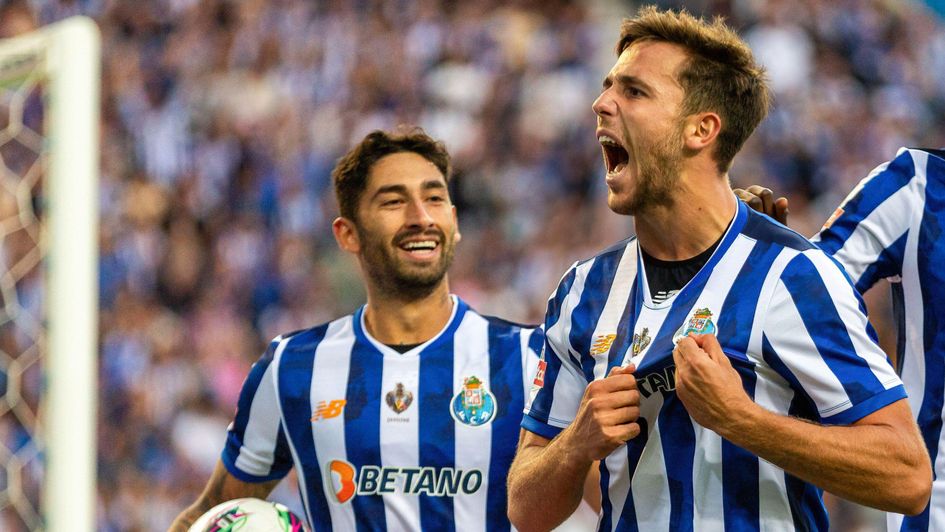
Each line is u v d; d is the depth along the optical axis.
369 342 10.08
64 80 10.83
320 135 37.28
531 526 7.60
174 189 37.19
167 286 34.44
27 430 27.23
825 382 6.79
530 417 8.02
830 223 8.55
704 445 7.08
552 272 30.36
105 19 41.19
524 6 37.41
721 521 7.03
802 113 31.33
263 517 8.78
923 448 6.81
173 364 31.20
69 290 10.47
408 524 9.66
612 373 6.99
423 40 37.84
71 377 10.33
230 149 37.62
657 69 7.21
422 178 9.82
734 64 7.27
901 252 8.38
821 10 34.00
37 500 26.02
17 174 30.14
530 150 33.53
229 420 30.08
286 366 10.10
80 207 10.63
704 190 7.27
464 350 9.98
